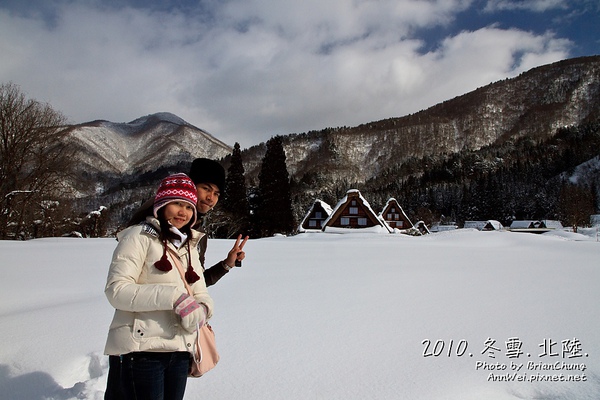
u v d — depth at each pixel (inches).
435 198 4729.3
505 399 127.9
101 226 1369.3
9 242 685.3
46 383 133.0
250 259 487.2
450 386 132.8
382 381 135.1
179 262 100.7
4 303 243.8
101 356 151.1
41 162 1139.3
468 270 407.5
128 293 88.4
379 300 252.8
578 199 3115.2
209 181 117.9
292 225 1835.6
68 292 274.5
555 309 232.8
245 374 138.7
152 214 102.1
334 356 155.5
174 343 92.6
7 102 1090.7
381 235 1190.3
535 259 537.6
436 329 191.5
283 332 183.6
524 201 4023.1
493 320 208.1
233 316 210.7
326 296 263.6
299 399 122.6
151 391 91.0
